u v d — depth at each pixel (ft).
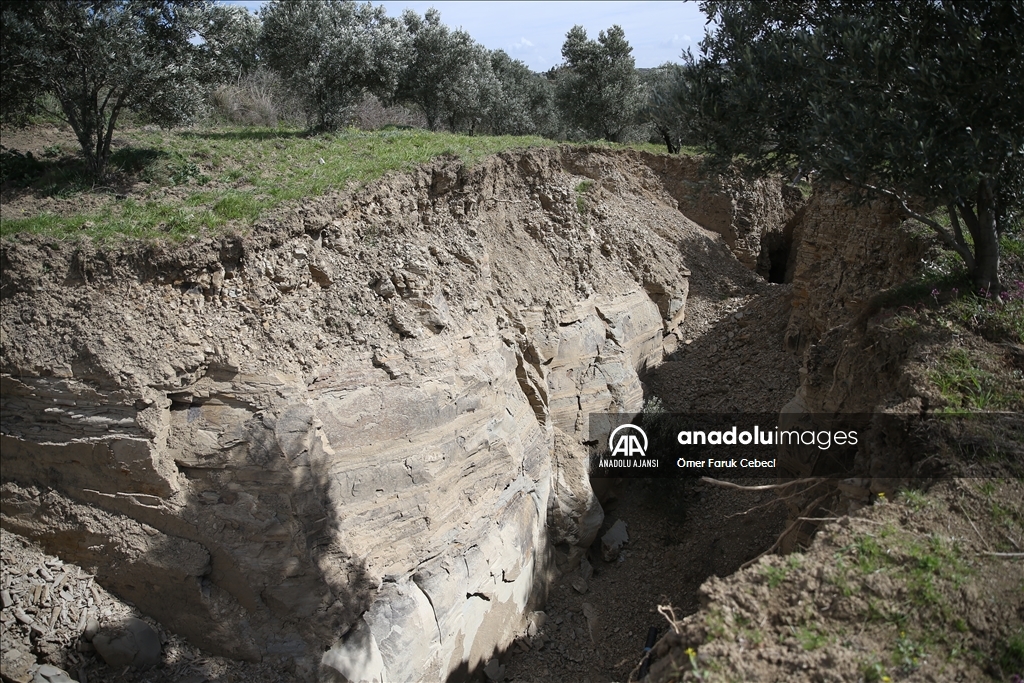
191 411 28.25
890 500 22.91
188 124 43.96
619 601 39.17
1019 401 24.93
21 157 41.39
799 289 51.96
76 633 27.32
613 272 52.06
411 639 29.14
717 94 32.32
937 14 28.96
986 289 31.19
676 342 56.95
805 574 19.57
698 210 69.05
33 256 29.78
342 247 33.58
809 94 29.68
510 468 35.91
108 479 28.19
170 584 27.45
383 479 29.78
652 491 44.83
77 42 37.60
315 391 29.14
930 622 18.38
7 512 29.35
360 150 46.14
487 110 77.61
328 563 27.89
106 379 27.78
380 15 69.62
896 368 28.76
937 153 26.45
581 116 84.58
